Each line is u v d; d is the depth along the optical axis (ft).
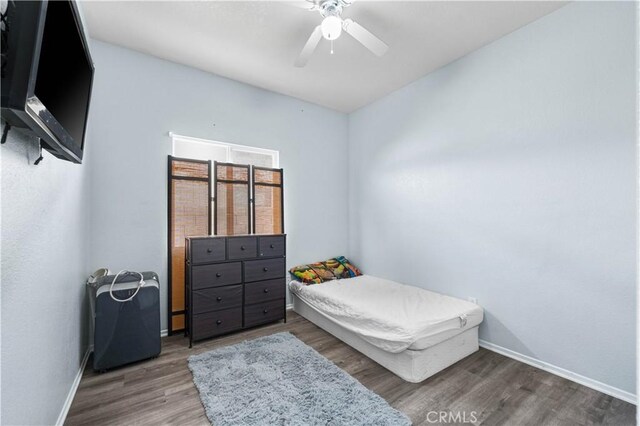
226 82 10.21
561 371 6.68
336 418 5.16
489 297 8.12
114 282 6.95
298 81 10.48
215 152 10.15
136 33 7.68
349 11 6.83
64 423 5.11
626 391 5.79
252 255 9.39
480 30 7.55
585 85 6.37
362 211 12.89
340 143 13.50
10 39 2.44
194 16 7.01
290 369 6.82
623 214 5.90
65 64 3.73
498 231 7.92
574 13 6.51
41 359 4.09
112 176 8.14
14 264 3.23
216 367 6.90
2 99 2.39
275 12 6.86
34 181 3.77
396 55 8.73
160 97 8.93
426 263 10.00
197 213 9.41
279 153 11.51
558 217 6.78
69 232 5.63
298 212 12.05
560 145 6.75
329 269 11.78
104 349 6.66
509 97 7.68
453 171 9.10
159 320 7.43
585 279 6.38
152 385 6.28
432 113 9.76
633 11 5.78
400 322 6.73
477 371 6.89
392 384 6.35
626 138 5.86
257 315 9.48
